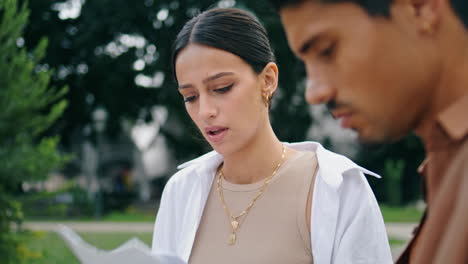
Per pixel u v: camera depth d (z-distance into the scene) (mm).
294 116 20125
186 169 2182
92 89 20172
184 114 19312
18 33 5773
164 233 2152
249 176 1974
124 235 12570
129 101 20250
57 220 17000
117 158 30375
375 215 1840
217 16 1752
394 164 23734
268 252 1838
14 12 5730
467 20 550
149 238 11906
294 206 1884
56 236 11523
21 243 5895
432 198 620
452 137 572
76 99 20391
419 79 560
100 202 18906
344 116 589
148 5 18500
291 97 19312
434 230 590
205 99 1722
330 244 1790
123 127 22984
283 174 1947
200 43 1711
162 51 18734
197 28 1738
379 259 1793
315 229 1818
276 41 16781
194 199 2059
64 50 19547
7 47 5660
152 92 20109
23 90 5617
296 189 1911
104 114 20953
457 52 559
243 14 1795
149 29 19172
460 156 577
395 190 22594
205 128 1762
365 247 1782
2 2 5746
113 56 19312
